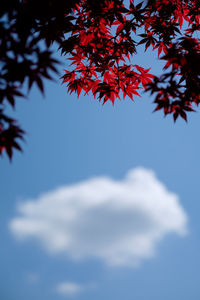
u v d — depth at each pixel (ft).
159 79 11.28
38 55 8.76
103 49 16.30
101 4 14.33
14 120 9.38
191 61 11.07
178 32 16.22
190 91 12.14
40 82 9.22
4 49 8.78
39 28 11.71
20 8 9.53
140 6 14.80
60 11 11.53
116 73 16.29
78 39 15.48
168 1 15.28
